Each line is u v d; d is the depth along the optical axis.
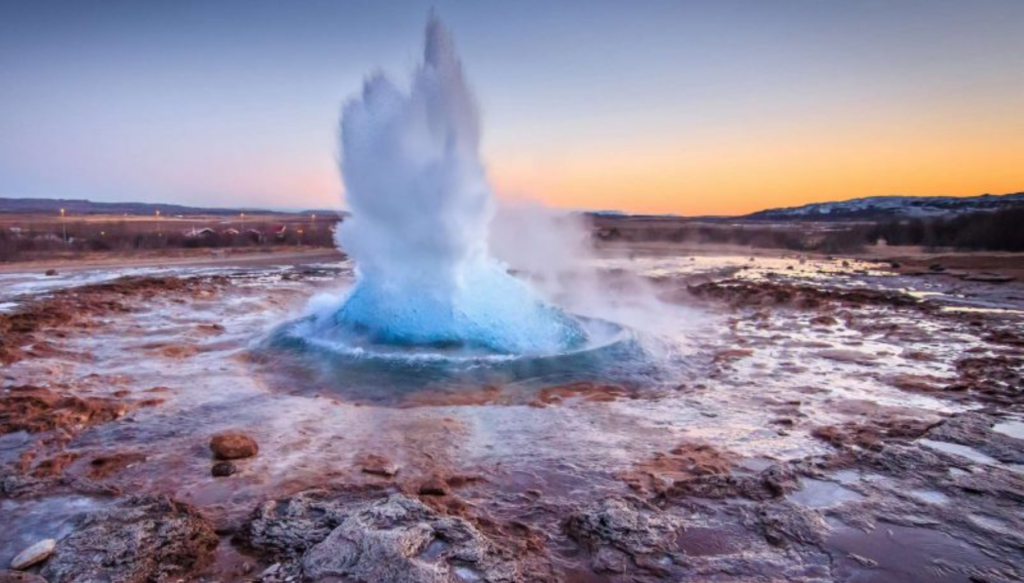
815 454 4.07
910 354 7.37
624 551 2.80
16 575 2.43
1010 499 3.36
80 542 2.72
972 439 4.30
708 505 3.29
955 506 3.27
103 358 6.80
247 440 4.07
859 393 5.66
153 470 3.73
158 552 2.67
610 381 6.01
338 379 5.84
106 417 4.71
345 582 2.46
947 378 6.20
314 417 4.81
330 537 2.75
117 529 2.83
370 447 4.18
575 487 3.55
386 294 7.09
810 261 23.62
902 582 2.58
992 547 2.86
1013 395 5.50
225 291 13.10
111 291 12.15
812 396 5.56
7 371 6.00
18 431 4.32
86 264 19.47
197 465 3.81
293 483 3.55
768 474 3.64
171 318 9.66
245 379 5.95
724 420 4.85
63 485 3.38
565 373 6.14
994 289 14.07
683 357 7.16
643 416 4.95
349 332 7.12
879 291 13.77
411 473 3.74
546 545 2.88
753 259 24.67
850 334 8.81
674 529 3.00
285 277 16.28
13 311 9.28
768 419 4.87
